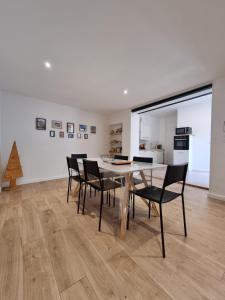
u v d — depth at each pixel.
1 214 2.12
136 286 1.06
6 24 1.49
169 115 7.01
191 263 1.27
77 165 2.30
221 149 2.68
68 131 4.49
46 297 0.98
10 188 3.30
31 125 3.81
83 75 2.56
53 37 1.67
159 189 1.80
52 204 2.47
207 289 1.04
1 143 3.39
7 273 1.16
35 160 3.90
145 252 1.40
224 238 1.61
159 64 2.22
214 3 1.27
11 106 3.49
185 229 1.64
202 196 2.88
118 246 1.48
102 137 5.36
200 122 5.23
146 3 1.27
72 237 1.62
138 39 1.70
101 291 1.02
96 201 2.62
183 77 2.63
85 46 1.82
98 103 4.20
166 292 1.02
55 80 2.78
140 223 1.91
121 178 1.94
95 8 1.32
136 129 4.85
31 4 1.29
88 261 1.29
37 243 1.51
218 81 2.69
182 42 1.75
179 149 5.52
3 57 2.05
